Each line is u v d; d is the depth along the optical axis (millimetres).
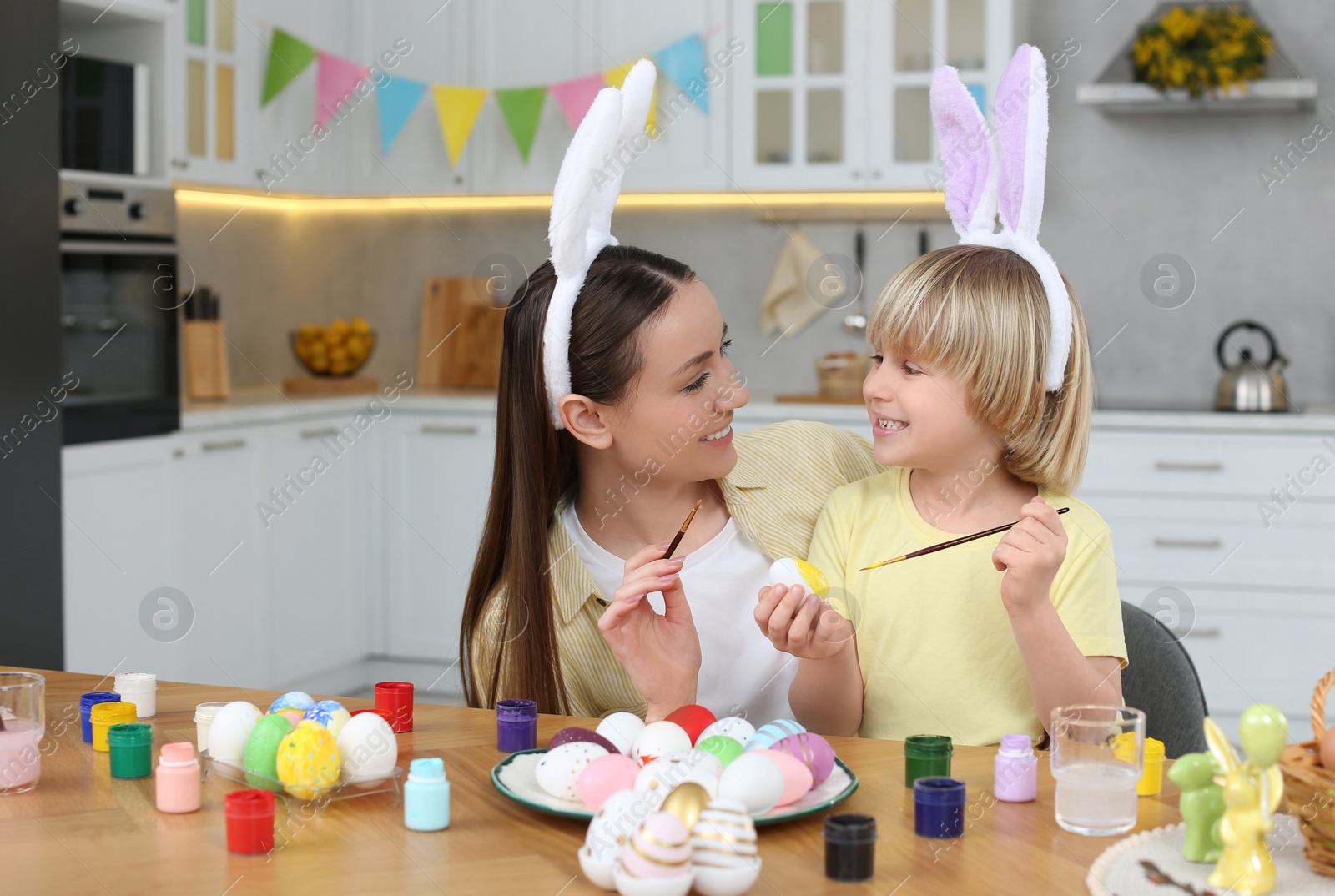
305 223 4551
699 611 1396
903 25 3688
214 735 1033
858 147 3744
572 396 1312
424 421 3859
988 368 1310
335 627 3818
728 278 4199
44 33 2697
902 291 1344
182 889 810
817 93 3764
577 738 1006
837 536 1443
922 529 1403
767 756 916
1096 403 3693
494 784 951
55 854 870
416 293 4461
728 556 1430
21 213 2670
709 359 1320
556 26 3914
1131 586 3416
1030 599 1165
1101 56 3883
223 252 4223
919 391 1338
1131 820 909
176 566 3262
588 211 1302
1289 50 3785
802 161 3783
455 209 4398
